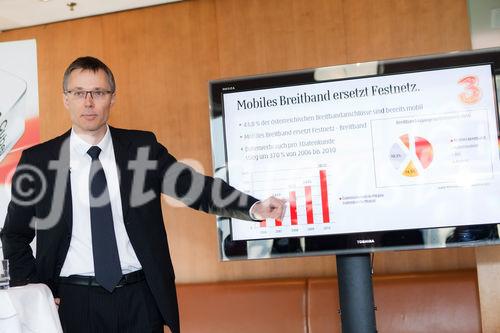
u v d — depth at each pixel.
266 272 4.44
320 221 2.97
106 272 2.41
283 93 3.04
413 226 2.90
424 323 3.80
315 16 4.42
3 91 4.34
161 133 4.63
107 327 2.43
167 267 2.52
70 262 2.46
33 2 4.43
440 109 2.91
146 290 2.48
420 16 4.26
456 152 2.89
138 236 2.46
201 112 4.58
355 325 2.86
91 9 4.65
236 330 4.07
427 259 4.19
